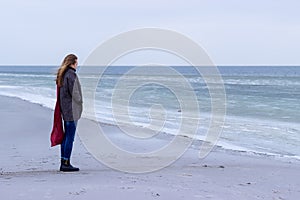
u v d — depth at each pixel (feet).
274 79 253.85
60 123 21.20
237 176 22.12
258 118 59.36
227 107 75.66
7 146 32.71
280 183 20.99
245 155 31.89
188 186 18.21
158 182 18.83
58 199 14.76
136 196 15.51
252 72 433.89
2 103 75.41
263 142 39.11
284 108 75.51
